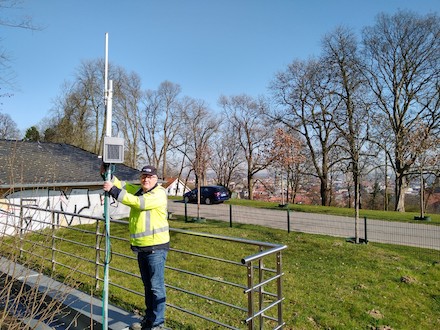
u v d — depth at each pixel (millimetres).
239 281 7871
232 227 15797
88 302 4969
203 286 7297
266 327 5574
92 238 12398
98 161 19047
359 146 13562
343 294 7430
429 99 24812
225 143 46156
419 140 18719
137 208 3928
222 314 5770
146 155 48688
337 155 30016
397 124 25734
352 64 24141
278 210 22562
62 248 10078
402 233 15039
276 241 12750
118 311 4738
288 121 31844
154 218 4035
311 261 10078
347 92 20828
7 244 4516
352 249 11461
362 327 6055
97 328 4355
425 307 7066
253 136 41844
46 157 17109
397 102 26109
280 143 24656
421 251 11766
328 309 6629
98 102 37656
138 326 4281
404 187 26703
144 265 4125
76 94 37250
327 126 29703
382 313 6656
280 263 3756
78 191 16375
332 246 11836
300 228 16016
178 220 18109
